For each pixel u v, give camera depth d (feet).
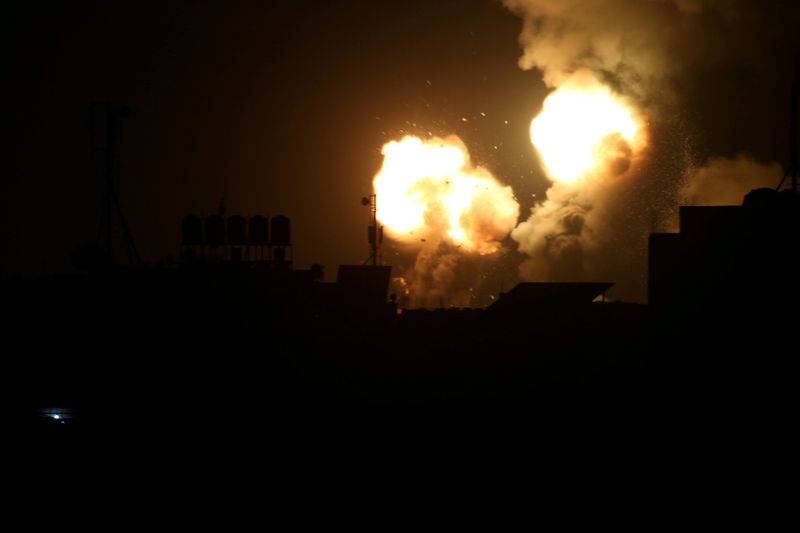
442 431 210.38
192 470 174.50
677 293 233.35
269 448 193.67
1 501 153.28
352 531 139.44
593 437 202.80
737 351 216.33
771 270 215.92
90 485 162.91
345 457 187.32
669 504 154.20
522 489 163.43
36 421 203.41
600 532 139.64
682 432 203.31
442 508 151.74
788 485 163.94
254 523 143.23
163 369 249.34
